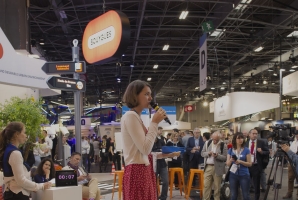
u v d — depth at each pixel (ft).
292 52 60.23
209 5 43.75
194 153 26.71
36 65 23.12
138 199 5.57
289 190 23.58
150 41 60.18
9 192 10.29
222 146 20.81
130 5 44.91
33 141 19.11
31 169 17.11
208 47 61.67
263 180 25.16
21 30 30.19
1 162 10.36
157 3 44.47
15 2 30.19
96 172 45.73
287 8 45.88
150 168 5.85
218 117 48.32
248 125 60.54
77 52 20.39
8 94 26.22
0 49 19.51
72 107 83.66
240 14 45.44
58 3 43.16
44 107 48.57
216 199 20.65
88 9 46.14
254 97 41.57
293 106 87.76
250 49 63.10
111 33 25.58
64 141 36.73
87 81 77.46
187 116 126.82
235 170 16.92
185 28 52.60
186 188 26.63
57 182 11.63
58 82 19.08
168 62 75.56
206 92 107.76
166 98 125.18
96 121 97.76
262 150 20.98
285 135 16.16
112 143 46.21
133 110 5.86
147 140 5.47
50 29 53.31
